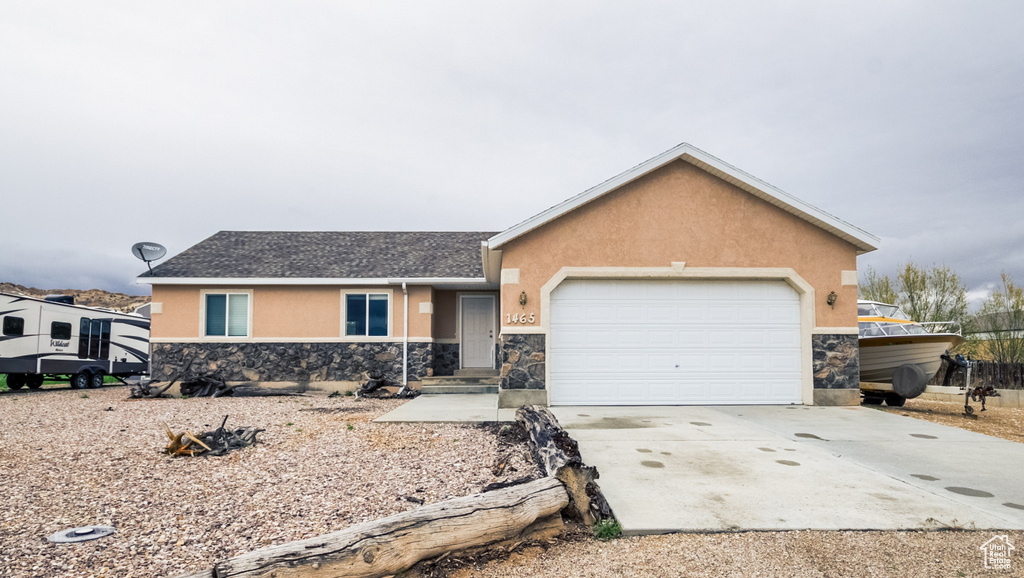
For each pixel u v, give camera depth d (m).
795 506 4.70
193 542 3.77
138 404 12.27
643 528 4.18
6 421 9.24
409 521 3.51
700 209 11.26
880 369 12.80
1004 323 21.33
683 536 4.09
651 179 11.29
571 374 11.17
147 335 21.70
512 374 11.01
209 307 15.28
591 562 3.69
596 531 4.17
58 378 19.95
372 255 17.30
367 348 15.31
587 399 11.12
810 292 11.21
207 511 4.45
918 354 12.12
